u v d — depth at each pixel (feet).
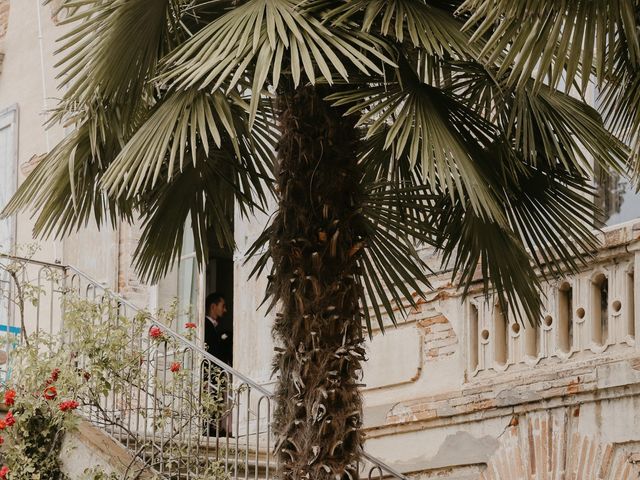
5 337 29.22
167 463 27.37
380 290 24.66
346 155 21.72
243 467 30.50
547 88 22.85
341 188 21.59
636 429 26.78
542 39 16.96
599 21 16.79
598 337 28.25
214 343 39.40
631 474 26.84
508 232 21.81
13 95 48.11
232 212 25.66
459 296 31.50
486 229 23.80
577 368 28.07
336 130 21.68
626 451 27.02
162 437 27.09
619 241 27.45
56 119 24.04
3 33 49.34
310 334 21.09
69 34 22.33
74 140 23.61
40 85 46.80
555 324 28.94
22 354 28.73
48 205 24.04
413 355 32.65
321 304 21.20
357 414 21.11
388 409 32.94
